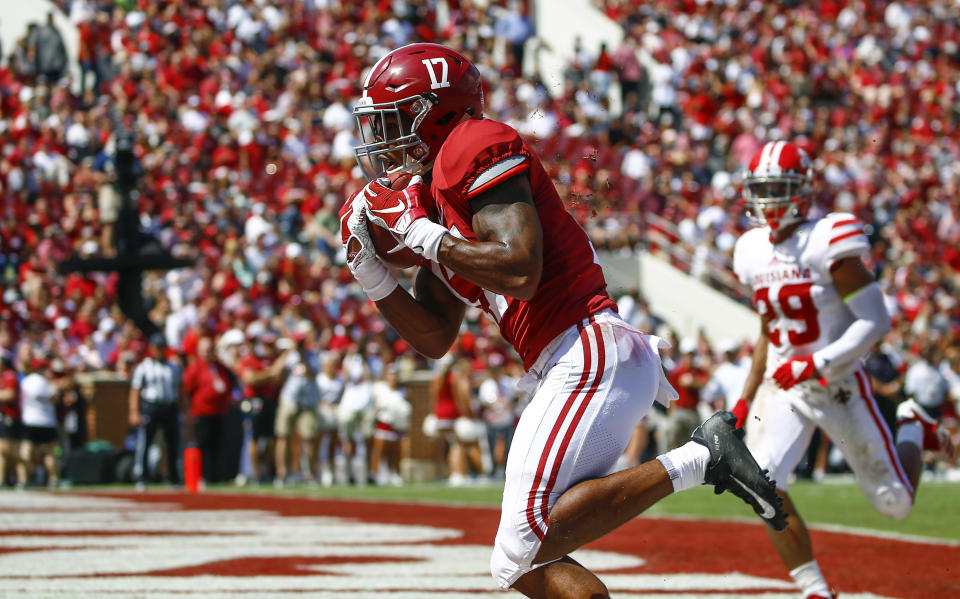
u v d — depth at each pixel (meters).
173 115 66.06
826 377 17.00
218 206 60.94
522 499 11.33
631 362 11.58
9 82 65.81
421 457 51.34
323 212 60.88
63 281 54.91
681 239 67.81
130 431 48.34
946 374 56.41
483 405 52.28
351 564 21.92
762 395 17.75
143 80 66.69
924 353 52.00
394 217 11.70
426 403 51.44
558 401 11.45
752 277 17.98
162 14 72.25
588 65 80.25
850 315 17.48
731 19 93.94
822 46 95.12
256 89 69.38
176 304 53.91
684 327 63.34
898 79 94.06
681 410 50.00
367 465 50.16
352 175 64.62
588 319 11.70
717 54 87.56
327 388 48.91
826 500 36.53
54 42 67.62
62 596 17.70
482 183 11.30
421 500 38.59
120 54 70.00
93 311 51.97
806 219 17.70
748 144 76.94
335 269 58.47
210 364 46.53
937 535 26.53
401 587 18.86
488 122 11.63
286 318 51.22
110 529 28.38
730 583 19.23
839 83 92.06
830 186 78.50
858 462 17.39
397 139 12.31
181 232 58.12
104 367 50.28
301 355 47.50
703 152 77.19
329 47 76.12
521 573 11.48
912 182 82.06
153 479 46.94
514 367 54.31
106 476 46.19
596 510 11.16
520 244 11.12
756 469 11.38
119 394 48.22
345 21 78.31
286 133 66.62
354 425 49.72
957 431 53.28
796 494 39.41
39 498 38.16
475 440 50.25
